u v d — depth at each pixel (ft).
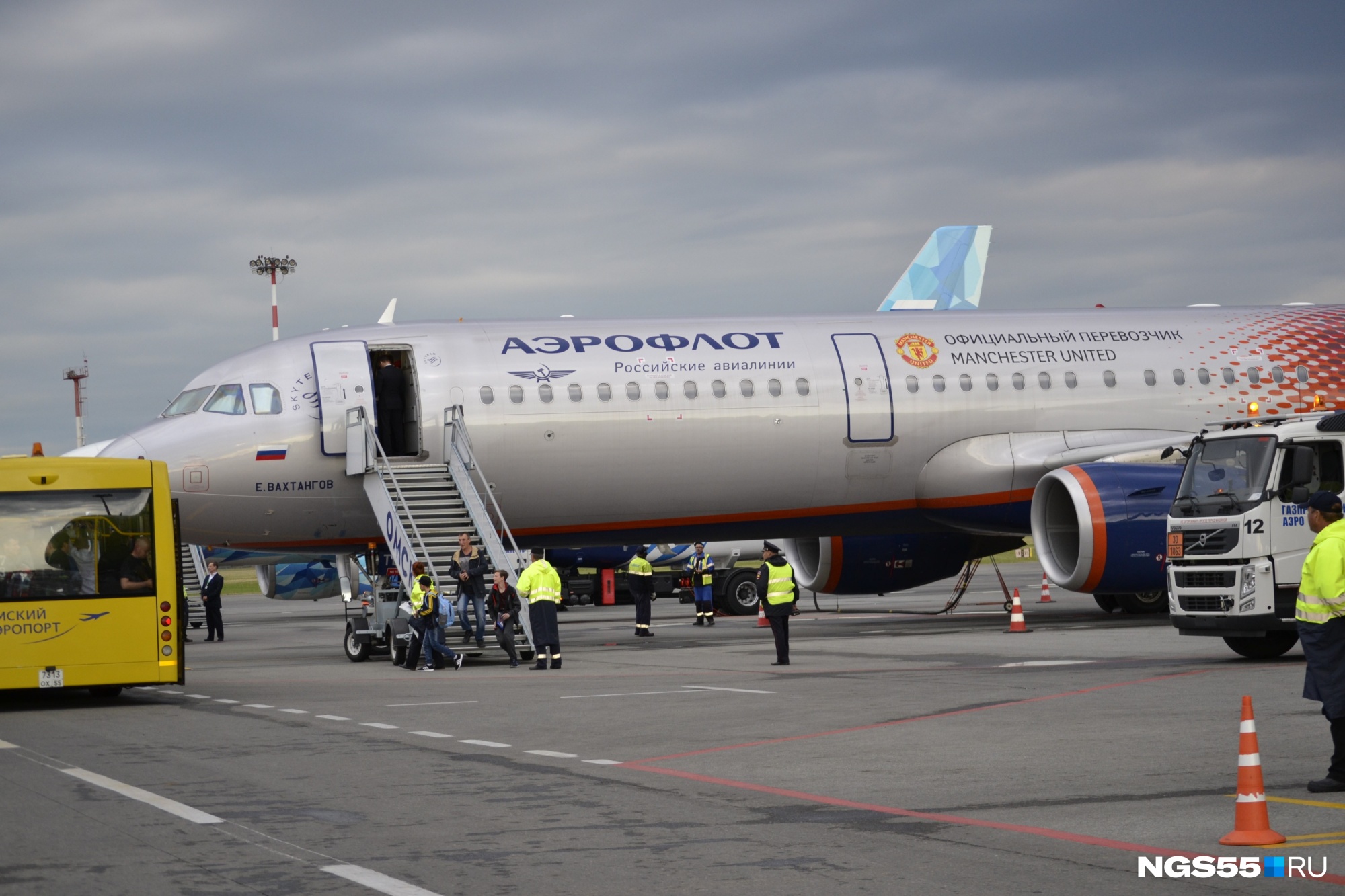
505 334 91.09
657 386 90.48
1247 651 64.64
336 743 44.24
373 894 24.67
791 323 96.02
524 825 30.58
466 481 84.17
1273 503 61.16
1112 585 88.38
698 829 29.86
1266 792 32.94
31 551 57.77
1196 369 98.99
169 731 48.44
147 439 85.40
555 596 72.13
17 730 49.78
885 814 31.19
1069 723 44.68
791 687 58.54
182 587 60.03
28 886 25.55
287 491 86.43
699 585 114.01
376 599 82.48
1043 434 95.91
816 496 94.27
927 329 97.50
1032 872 25.59
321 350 88.28
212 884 25.54
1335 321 104.47
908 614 122.42
